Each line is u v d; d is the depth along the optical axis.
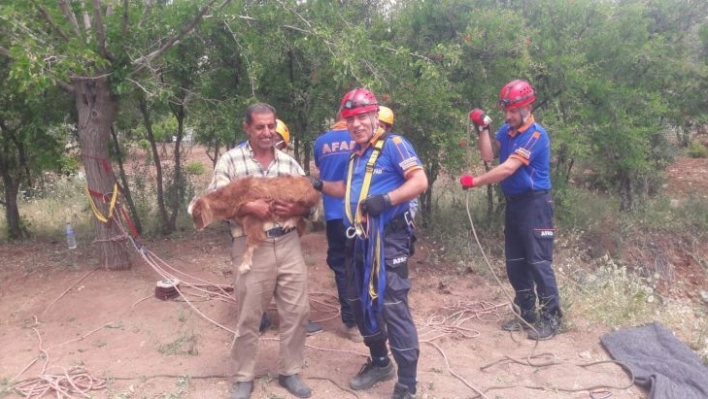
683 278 8.52
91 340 5.00
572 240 8.02
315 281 6.55
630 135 7.96
